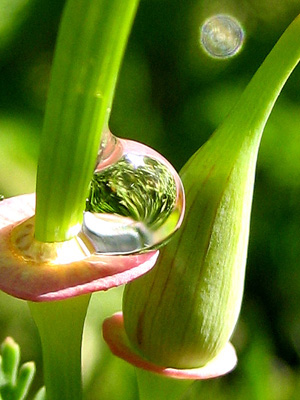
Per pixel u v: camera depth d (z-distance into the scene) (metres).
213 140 0.05
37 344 0.10
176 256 0.05
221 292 0.05
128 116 0.12
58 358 0.05
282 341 0.11
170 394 0.05
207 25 0.12
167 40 0.12
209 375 0.05
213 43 0.12
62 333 0.05
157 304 0.05
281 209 0.11
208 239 0.05
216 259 0.05
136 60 0.12
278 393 0.10
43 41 0.12
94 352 0.10
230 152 0.05
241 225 0.05
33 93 0.11
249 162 0.05
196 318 0.05
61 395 0.05
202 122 0.12
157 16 0.12
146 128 0.12
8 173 0.11
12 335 0.10
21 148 0.11
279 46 0.05
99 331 0.10
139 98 0.12
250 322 0.11
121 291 0.10
